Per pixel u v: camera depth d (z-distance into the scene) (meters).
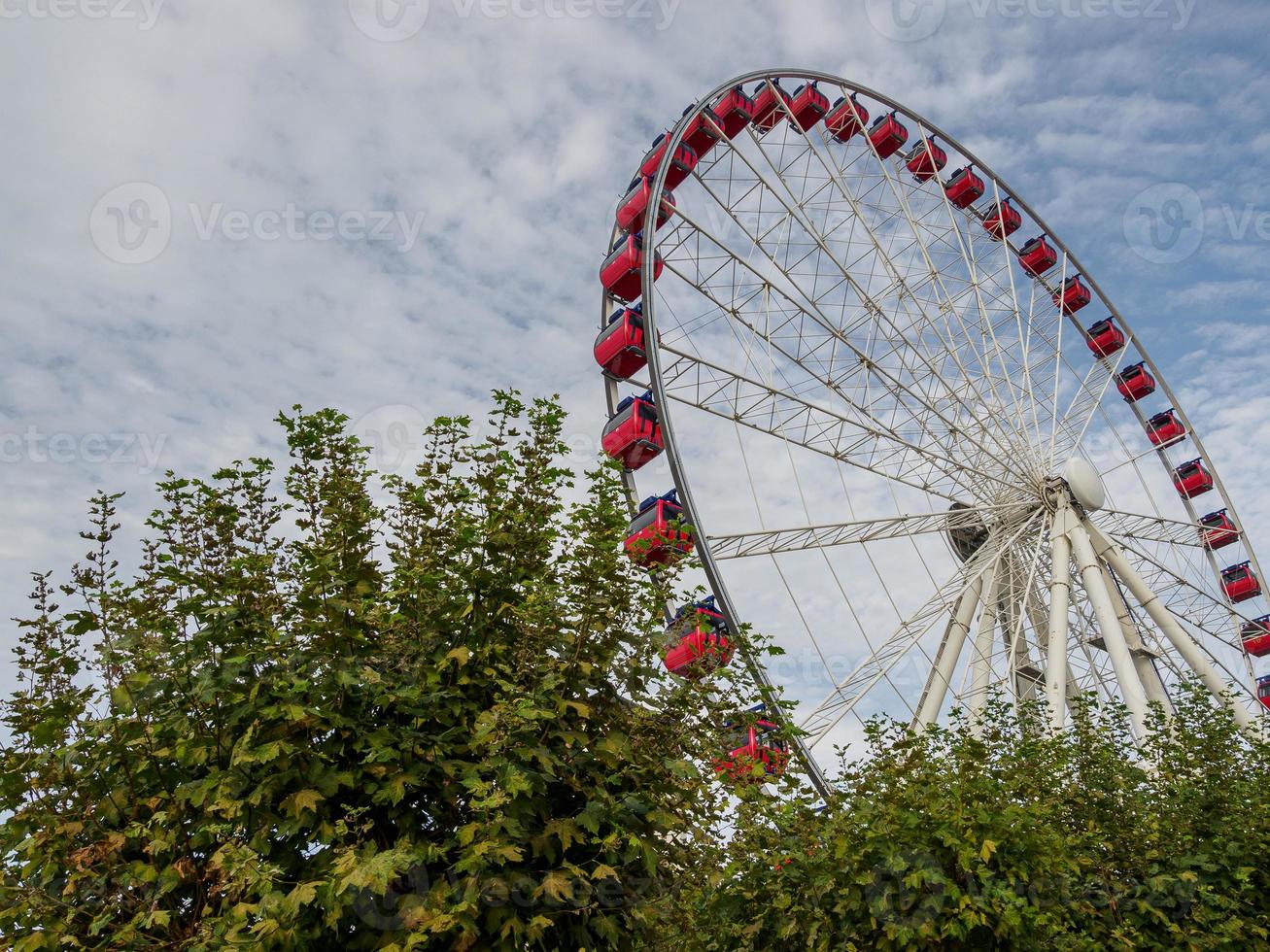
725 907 12.84
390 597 9.82
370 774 9.11
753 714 11.19
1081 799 17.98
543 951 9.02
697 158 33.59
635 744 10.24
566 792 9.98
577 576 10.34
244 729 9.02
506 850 8.52
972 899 11.79
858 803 13.06
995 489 35.09
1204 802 18.25
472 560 10.24
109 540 9.44
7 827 8.59
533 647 9.92
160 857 8.84
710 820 11.35
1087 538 33.94
